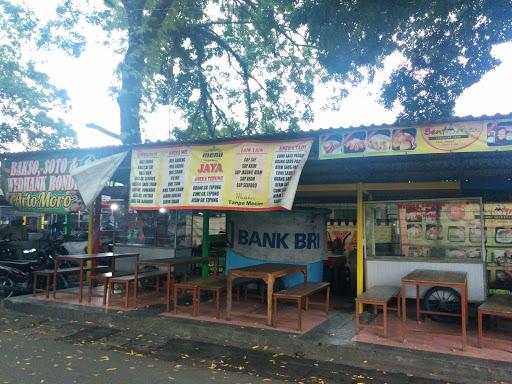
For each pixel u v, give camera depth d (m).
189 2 13.84
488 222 8.56
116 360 5.19
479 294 6.53
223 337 6.03
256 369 4.95
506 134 4.99
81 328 6.70
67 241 12.66
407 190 7.62
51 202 7.85
